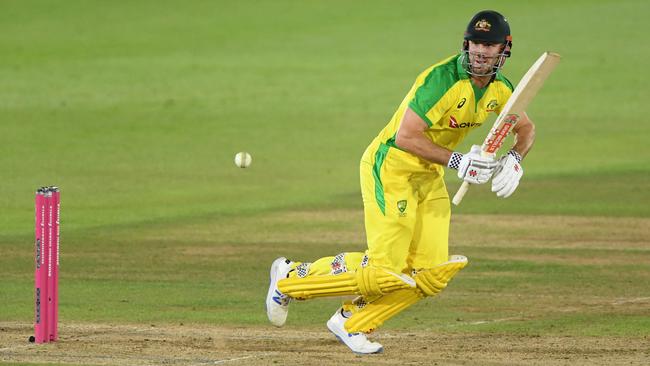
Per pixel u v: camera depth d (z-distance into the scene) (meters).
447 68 24.28
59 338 27.70
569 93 87.75
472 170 24.03
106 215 49.53
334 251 42.12
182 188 56.81
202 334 28.50
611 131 74.69
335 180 59.56
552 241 43.97
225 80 92.75
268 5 126.88
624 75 93.94
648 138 72.25
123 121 77.56
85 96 86.38
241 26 117.00
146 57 102.75
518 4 127.75
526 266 39.12
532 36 109.94
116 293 34.38
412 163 24.72
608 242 43.78
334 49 105.06
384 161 24.91
